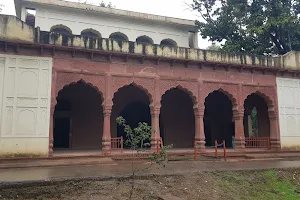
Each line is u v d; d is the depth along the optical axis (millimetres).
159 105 9656
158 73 9805
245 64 10805
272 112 11211
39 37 8406
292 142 11234
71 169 6914
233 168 7320
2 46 8078
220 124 13859
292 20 13398
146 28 13695
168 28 14133
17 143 7887
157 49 9766
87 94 11695
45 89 8328
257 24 14258
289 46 14102
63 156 8211
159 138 9469
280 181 6914
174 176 6270
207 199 5484
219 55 10586
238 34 16078
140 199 5098
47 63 8477
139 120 12711
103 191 5262
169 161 8664
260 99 12594
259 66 10977
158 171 6691
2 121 7836
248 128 13898
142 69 9625
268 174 7148
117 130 12023
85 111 11602
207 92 10367
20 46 8211
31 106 8141
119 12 12977
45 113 8234
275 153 10586
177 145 12625
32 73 8281
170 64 9984
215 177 6582
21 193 4953
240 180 6625
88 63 9000
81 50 8789
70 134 11344
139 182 5777
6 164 7391
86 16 12680
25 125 8023
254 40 15555
